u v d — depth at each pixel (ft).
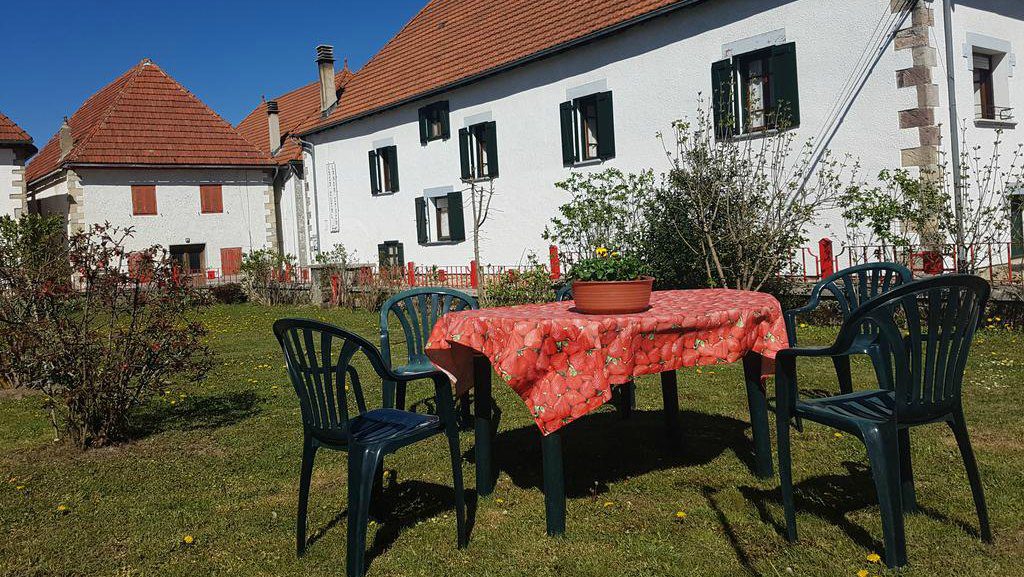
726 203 33.47
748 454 15.79
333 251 73.46
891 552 10.41
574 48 49.11
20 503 14.90
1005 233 36.65
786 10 37.86
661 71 43.98
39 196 93.09
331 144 76.28
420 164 64.39
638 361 12.14
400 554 12.01
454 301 24.84
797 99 37.73
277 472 16.26
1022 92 40.27
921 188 31.83
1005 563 10.48
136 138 85.35
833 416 10.83
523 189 54.39
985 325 28.04
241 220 90.74
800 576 10.55
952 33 34.91
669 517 12.85
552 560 11.54
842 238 36.45
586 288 12.92
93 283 18.54
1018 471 13.57
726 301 14.42
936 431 16.17
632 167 46.34
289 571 11.67
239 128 114.11
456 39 63.36
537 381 11.97
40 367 18.66
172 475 16.31
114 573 11.82
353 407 22.44
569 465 15.81
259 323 49.39
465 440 17.97
